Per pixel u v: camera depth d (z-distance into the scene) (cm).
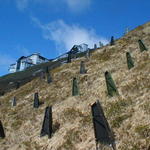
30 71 13325
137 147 1325
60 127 2058
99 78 3006
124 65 3092
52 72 4553
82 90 2820
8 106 3794
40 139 2023
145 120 1522
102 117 1537
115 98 2084
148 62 2620
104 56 4122
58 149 1742
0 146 2214
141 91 1991
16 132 2458
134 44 4062
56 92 3281
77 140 1727
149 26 4844
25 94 4056
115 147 1422
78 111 2198
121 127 1587
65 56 12656
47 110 2091
